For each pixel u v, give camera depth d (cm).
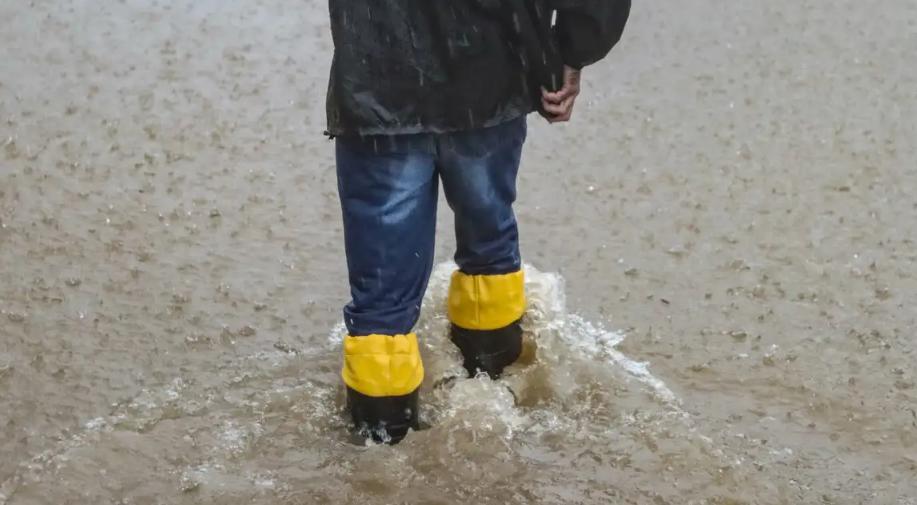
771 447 780
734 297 970
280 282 980
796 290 980
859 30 1617
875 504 729
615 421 800
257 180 1165
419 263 742
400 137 711
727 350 895
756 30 1622
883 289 976
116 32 1534
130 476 734
